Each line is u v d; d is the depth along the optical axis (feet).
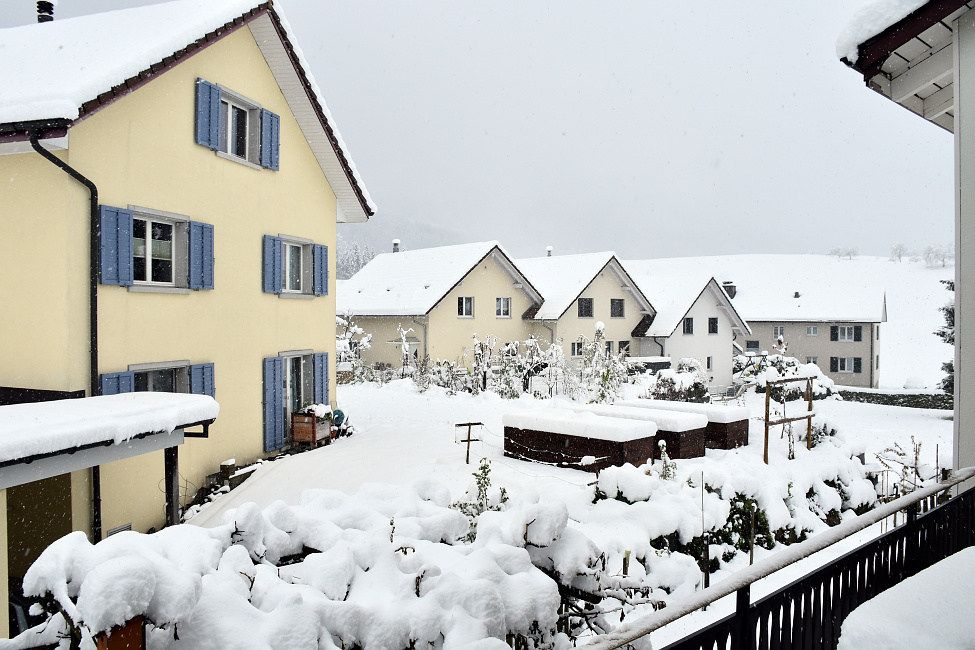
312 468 32.65
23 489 24.85
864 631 9.13
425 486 17.02
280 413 38.45
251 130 36.88
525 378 73.97
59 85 24.48
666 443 34.09
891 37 18.19
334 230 44.98
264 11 34.55
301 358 41.73
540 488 27.30
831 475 33.37
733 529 26.09
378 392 66.13
